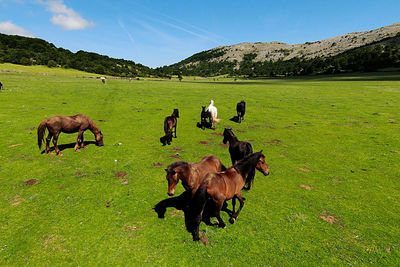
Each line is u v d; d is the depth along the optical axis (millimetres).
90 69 129500
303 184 8203
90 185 7660
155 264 4586
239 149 7816
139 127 16125
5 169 8625
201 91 41781
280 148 12180
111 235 5340
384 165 9844
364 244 5285
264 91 41406
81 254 4766
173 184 5148
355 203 6961
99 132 11469
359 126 16734
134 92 36469
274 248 5121
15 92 28062
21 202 6539
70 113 19141
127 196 7055
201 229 5707
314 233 5629
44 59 120062
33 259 4609
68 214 6059
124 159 10070
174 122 13031
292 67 167000
